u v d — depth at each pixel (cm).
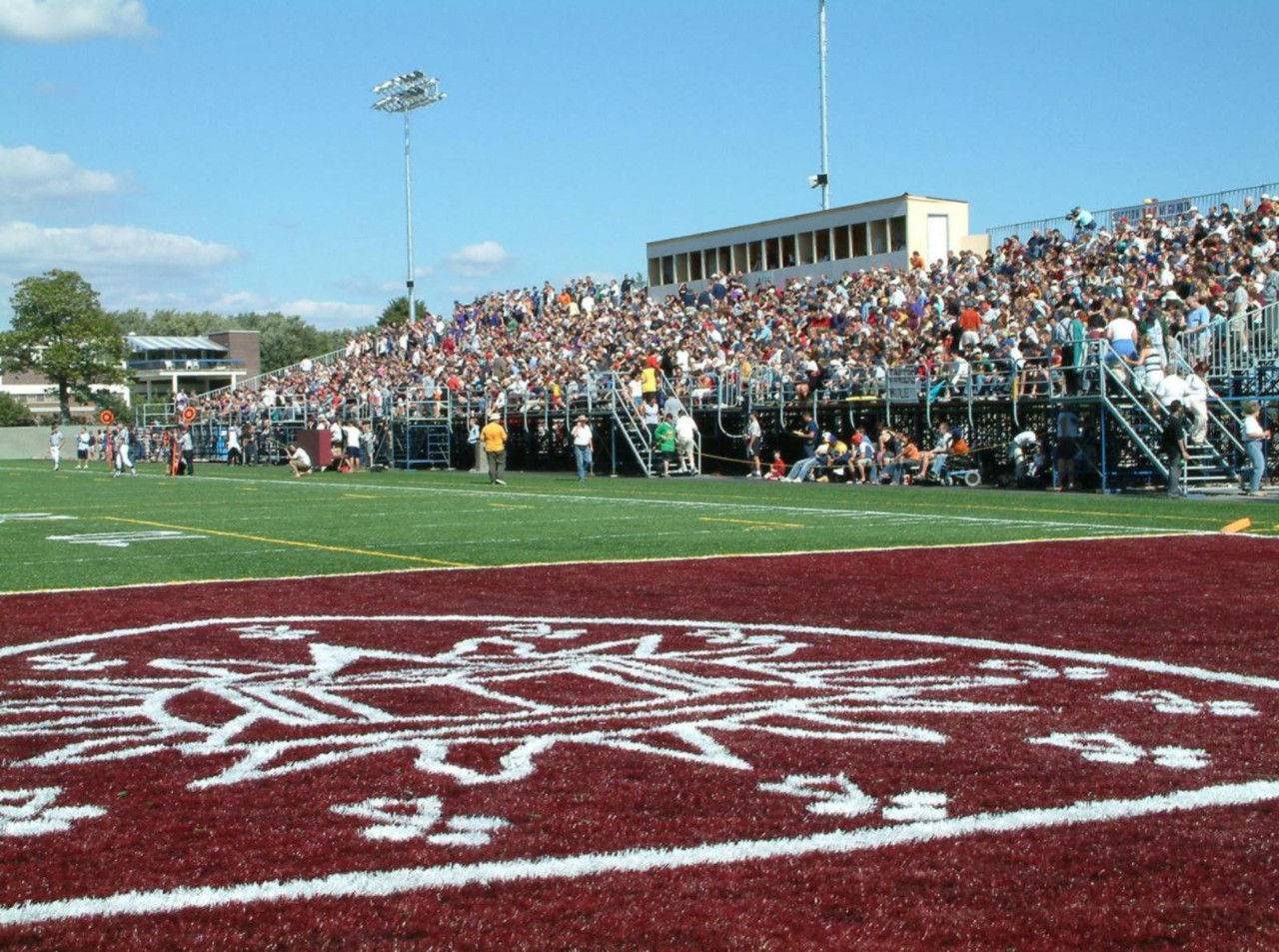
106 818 534
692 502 2531
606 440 4172
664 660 873
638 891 445
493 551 1617
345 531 1958
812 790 561
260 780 589
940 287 3850
